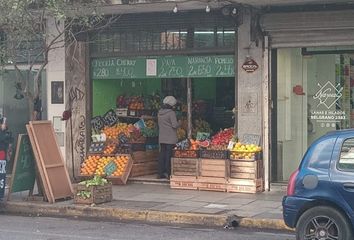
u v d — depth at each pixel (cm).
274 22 1268
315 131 1309
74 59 1497
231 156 1300
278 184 1310
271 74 1309
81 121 1502
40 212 1179
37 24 1242
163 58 1414
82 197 1175
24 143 1224
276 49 1312
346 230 757
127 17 1434
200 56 1374
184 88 1492
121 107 1560
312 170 784
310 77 1304
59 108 1519
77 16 1266
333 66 1285
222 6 1302
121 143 1466
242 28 1319
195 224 1052
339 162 772
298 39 1267
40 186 1239
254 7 1287
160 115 1433
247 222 1016
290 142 1323
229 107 1453
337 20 1216
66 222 1083
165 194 1287
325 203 773
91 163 1466
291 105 1320
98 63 1488
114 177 1418
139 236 943
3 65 1273
